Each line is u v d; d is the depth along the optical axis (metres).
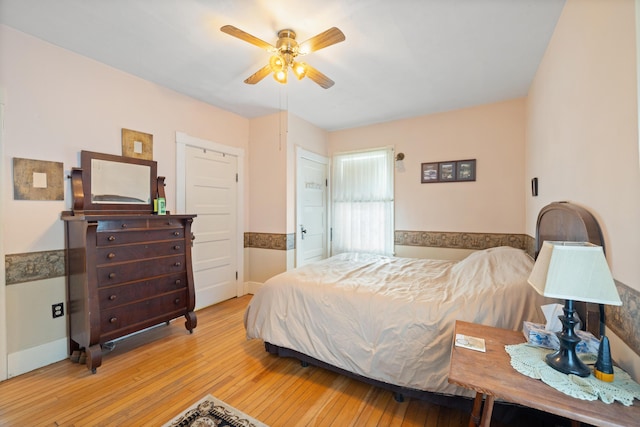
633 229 0.97
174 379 1.91
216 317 3.02
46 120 2.08
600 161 1.22
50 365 2.08
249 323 2.20
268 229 3.75
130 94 2.58
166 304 2.45
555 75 1.88
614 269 1.10
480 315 1.52
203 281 3.28
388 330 1.65
